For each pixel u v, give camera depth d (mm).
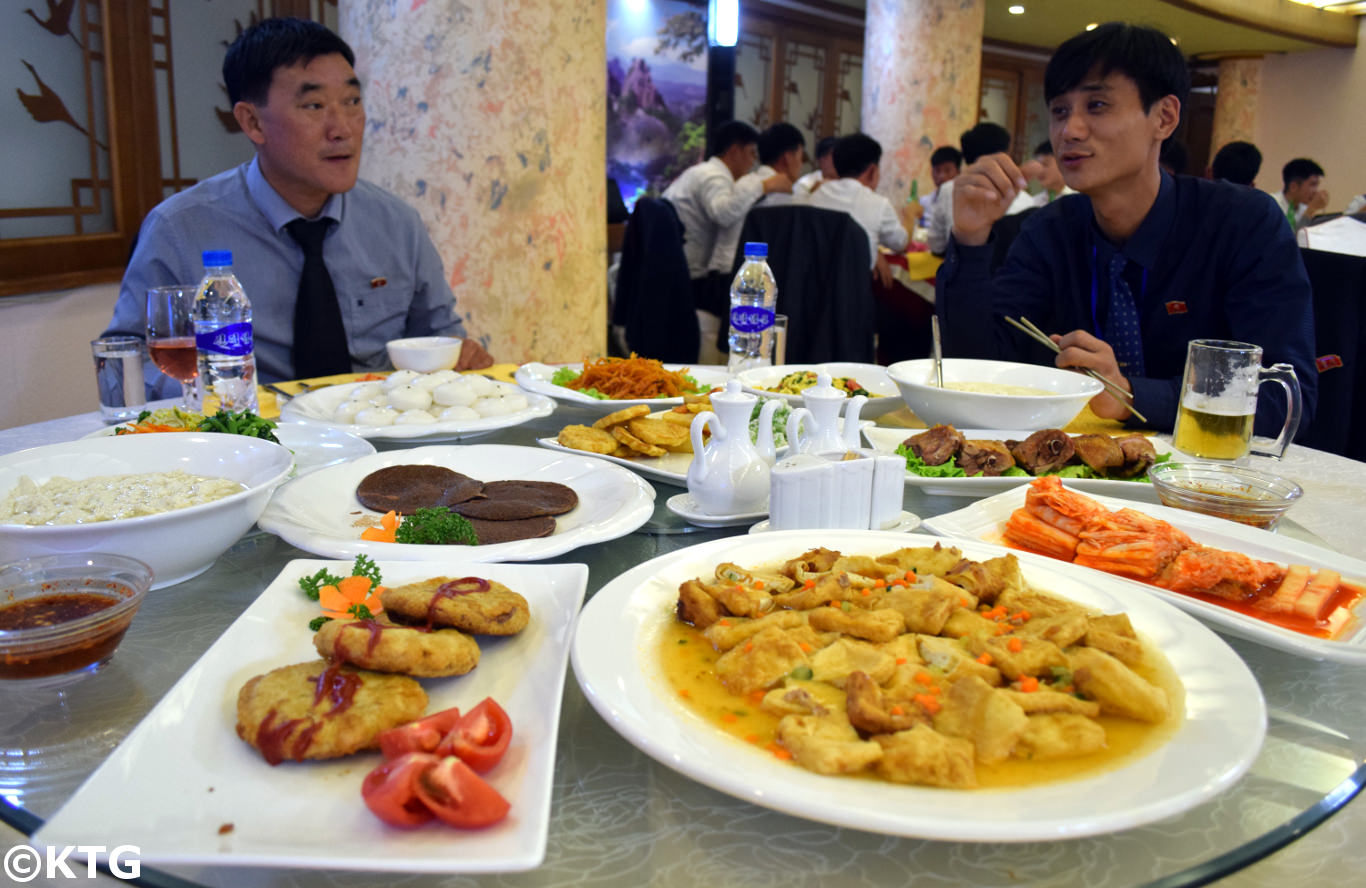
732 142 6941
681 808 867
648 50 10117
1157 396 2256
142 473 1483
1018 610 1169
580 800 873
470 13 3752
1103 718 934
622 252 5871
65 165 4750
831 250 5109
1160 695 913
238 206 3115
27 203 4594
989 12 12766
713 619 1113
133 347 2266
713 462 1553
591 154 4250
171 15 5102
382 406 2166
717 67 8547
